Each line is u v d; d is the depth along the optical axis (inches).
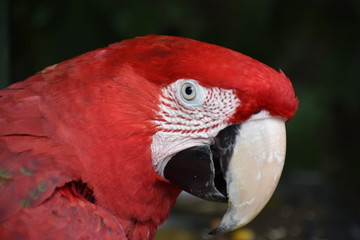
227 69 106.6
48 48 210.2
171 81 109.4
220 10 246.7
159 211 119.6
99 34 208.8
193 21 242.8
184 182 114.3
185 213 193.5
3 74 152.6
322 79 281.9
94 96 107.6
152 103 110.0
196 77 108.2
